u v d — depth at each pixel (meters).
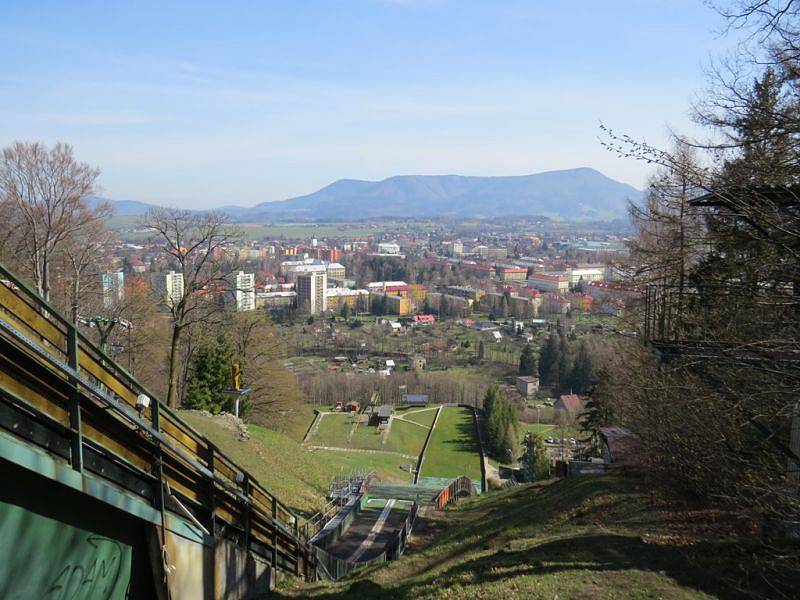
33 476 6.57
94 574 7.73
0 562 6.36
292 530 14.30
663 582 9.48
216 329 37.84
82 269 34.28
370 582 12.78
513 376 99.25
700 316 13.24
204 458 10.11
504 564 11.49
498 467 60.12
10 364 6.27
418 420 76.38
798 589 8.94
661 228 23.19
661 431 15.26
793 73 8.97
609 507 16.12
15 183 28.06
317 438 66.88
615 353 24.39
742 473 11.91
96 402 7.45
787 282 10.61
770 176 10.23
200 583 9.64
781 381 9.45
